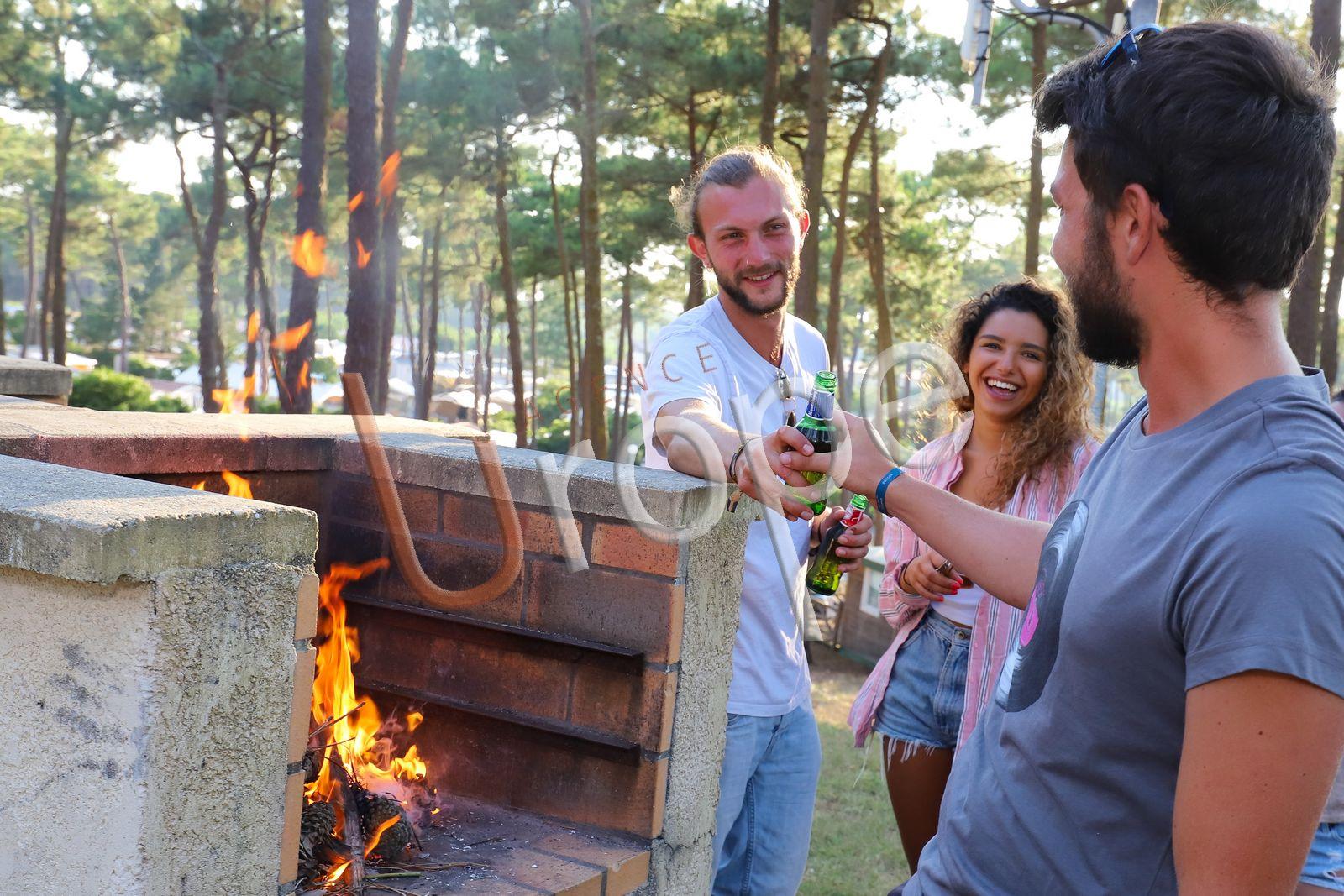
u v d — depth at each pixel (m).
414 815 2.14
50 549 1.23
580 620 2.15
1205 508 0.92
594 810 2.13
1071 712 1.04
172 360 59.09
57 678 1.31
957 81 17.12
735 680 2.33
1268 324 0.97
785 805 2.47
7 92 25.34
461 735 2.27
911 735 2.78
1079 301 1.06
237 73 22.00
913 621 2.84
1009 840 1.12
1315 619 0.82
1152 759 0.99
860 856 4.03
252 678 1.37
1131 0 3.60
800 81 18.05
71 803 1.31
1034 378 2.61
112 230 49.72
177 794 1.30
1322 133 0.93
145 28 23.25
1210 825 0.85
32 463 1.57
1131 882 1.03
